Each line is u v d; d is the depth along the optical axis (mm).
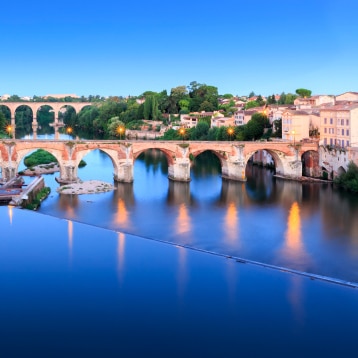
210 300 36812
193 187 150625
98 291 38469
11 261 45719
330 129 163875
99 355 29453
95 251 48688
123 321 33531
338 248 87312
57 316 34375
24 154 150875
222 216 112188
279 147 164125
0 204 110938
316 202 127250
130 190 143875
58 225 60312
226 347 30391
